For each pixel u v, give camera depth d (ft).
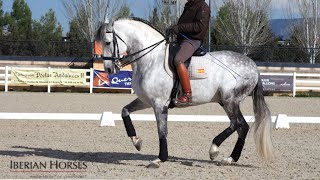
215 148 26.81
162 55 26.17
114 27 26.43
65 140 36.01
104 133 39.63
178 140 36.83
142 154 30.89
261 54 106.83
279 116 44.55
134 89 26.76
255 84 27.27
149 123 45.75
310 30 138.51
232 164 28.02
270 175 25.07
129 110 27.27
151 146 34.14
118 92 84.38
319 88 87.25
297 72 96.17
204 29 26.13
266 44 140.97
